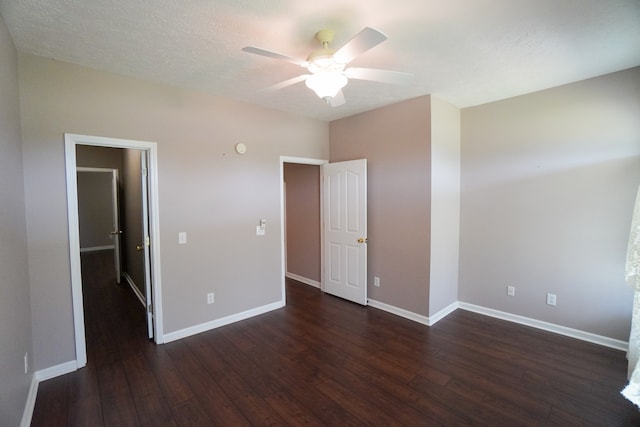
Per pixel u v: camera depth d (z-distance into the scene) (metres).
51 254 2.46
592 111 2.95
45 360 2.46
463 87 3.14
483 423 1.98
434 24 1.97
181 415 2.07
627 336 2.84
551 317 3.28
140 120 2.88
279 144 3.94
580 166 3.04
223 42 2.19
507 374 2.51
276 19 1.90
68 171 2.52
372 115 3.93
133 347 2.99
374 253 4.02
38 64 2.39
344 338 3.17
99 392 2.30
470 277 3.89
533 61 2.54
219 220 3.43
